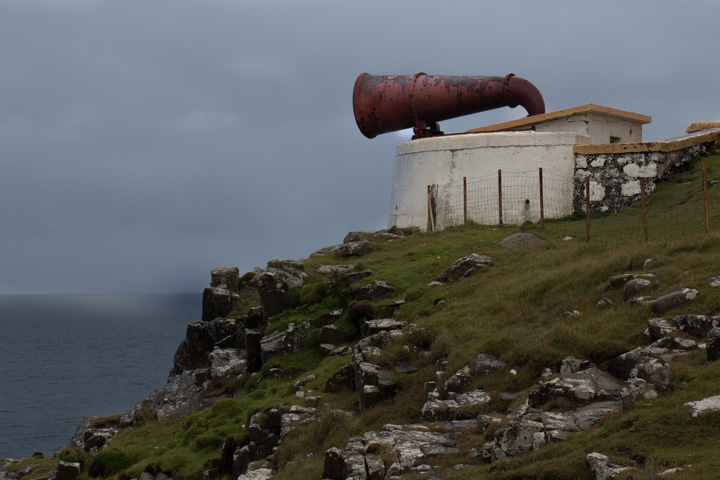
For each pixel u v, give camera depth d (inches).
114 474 876.0
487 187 1189.7
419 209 1254.9
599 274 707.4
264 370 948.6
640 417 432.5
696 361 497.0
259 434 734.5
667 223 944.9
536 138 1174.3
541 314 681.0
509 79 1256.2
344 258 1171.9
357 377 711.1
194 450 831.7
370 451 497.4
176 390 1100.5
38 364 5398.6
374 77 1373.0
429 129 1330.0
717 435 403.5
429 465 469.4
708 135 1210.0
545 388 519.5
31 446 2711.6
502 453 454.6
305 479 538.9
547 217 1154.7
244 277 1362.0
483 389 579.5
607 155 1147.9
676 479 358.3
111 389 4121.6
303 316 992.9
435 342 698.2
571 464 404.8
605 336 581.6
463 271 893.2
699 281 599.5
